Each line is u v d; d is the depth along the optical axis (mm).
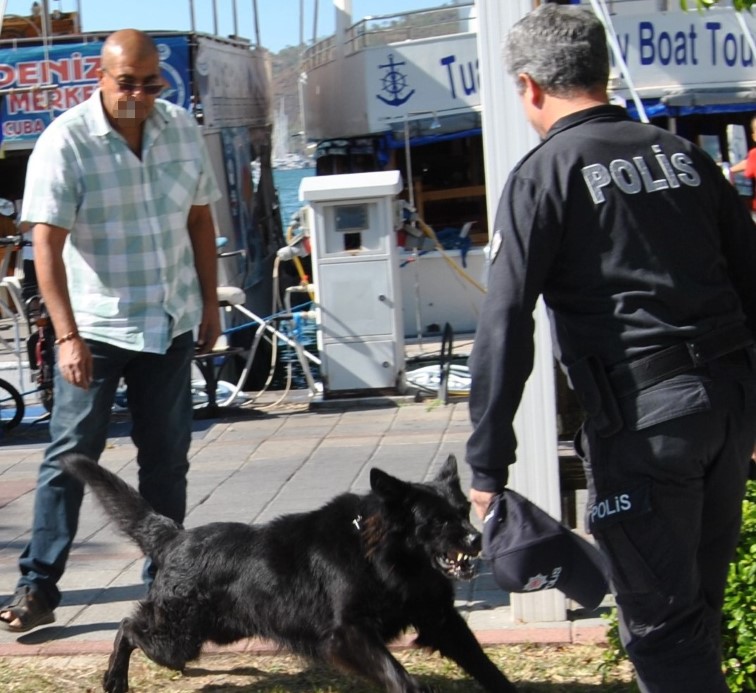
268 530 3912
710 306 2793
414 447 7875
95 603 5109
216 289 5008
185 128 4727
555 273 2838
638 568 2814
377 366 9453
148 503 4461
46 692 4176
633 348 2742
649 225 2744
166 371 4668
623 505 2781
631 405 2744
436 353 11625
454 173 14234
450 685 4066
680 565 2797
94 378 4586
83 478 4207
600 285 2762
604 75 2883
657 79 12805
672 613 2828
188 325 4723
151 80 4434
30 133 11922
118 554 5828
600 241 2744
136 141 4570
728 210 2945
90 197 4480
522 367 2760
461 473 6922
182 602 3951
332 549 3691
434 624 3738
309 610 3725
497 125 4270
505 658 4242
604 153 2773
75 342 4465
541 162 2787
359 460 7594
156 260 4586
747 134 13781
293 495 6816
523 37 2889
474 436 2801
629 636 2924
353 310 9406
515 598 4547
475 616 4680
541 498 4312
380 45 13398
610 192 2740
